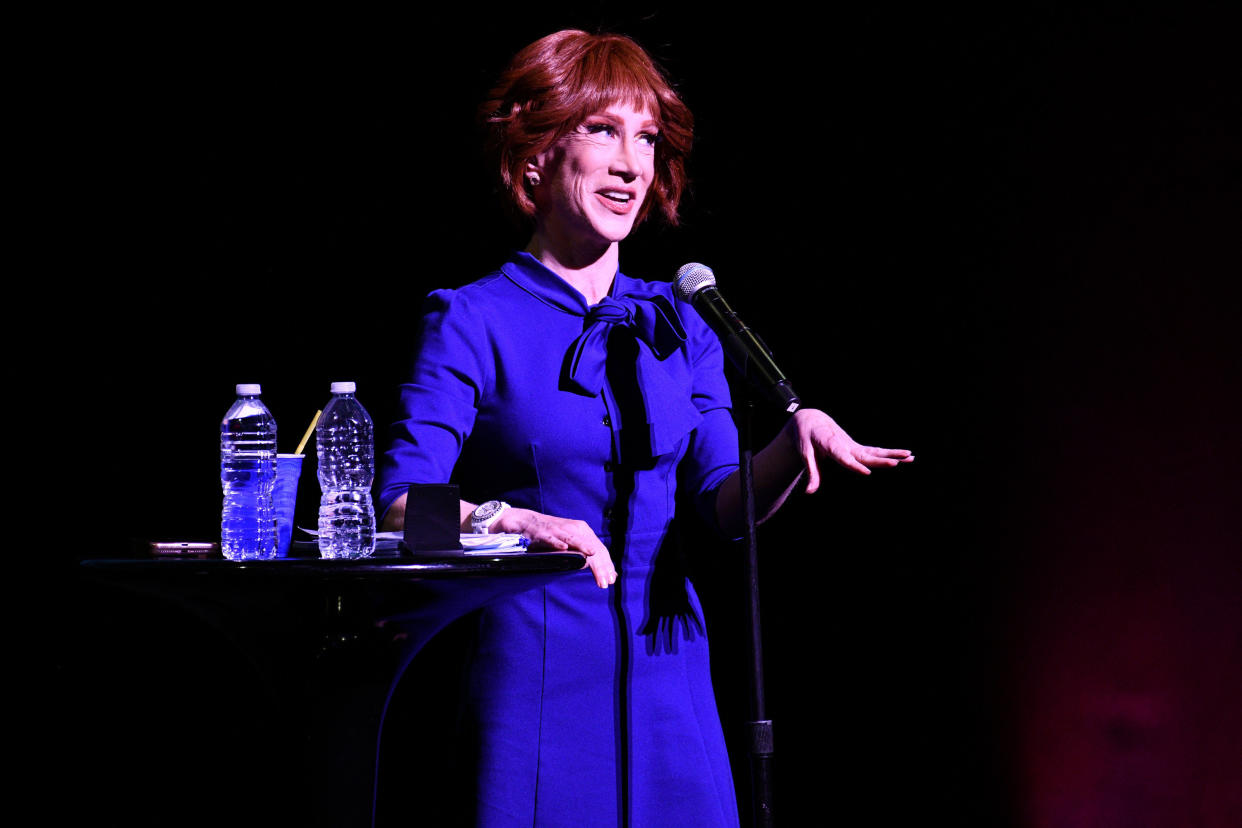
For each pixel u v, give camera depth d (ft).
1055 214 45.93
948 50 46.96
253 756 47.52
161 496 46.75
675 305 25.05
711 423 24.91
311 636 17.75
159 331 46.50
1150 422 44.83
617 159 23.27
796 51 48.01
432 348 22.58
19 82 45.24
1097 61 45.24
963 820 46.75
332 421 21.27
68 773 46.85
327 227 46.83
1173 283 44.50
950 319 47.37
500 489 22.76
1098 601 45.47
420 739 46.19
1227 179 43.73
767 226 48.49
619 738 22.09
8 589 46.37
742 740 48.80
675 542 23.61
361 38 46.55
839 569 48.73
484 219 46.83
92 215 46.03
